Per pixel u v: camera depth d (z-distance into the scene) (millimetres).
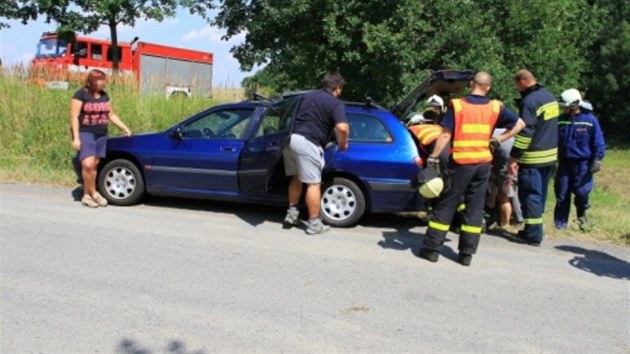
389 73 12148
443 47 12953
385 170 6996
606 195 15266
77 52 23516
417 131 7188
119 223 6863
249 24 13656
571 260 6262
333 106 6465
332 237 6695
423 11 12320
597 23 18922
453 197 5820
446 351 3898
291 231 6879
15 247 5715
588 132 7641
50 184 9180
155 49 25203
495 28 14953
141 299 4531
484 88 5879
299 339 3963
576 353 3977
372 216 8023
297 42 13195
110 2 19766
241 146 7430
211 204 8266
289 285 4992
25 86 12734
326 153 7129
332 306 4574
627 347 4102
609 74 34594
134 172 7781
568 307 4832
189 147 7613
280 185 7344
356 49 12164
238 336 3969
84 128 7469
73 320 4105
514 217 7676
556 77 15680
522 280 5484
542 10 14867
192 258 5621
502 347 4008
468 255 5852
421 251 6035
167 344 3811
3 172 9781
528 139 6586
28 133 11672
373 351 3838
